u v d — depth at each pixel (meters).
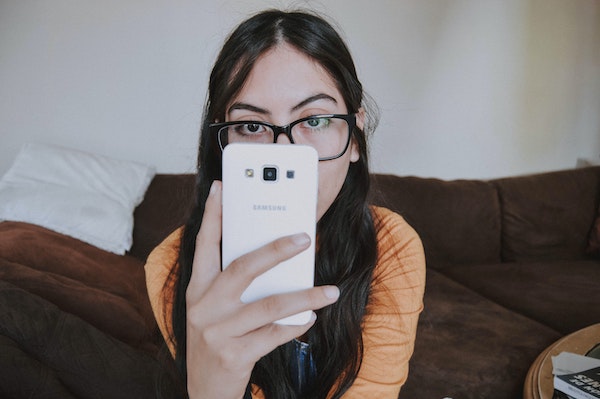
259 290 0.57
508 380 1.47
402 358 0.85
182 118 2.26
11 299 0.94
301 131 0.72
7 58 2.00
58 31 2.03
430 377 1.47
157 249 0.94
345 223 0.86
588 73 2.91
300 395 0.85
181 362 0.82
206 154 0.81
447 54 2.59
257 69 0.69
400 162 2.63
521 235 2.54
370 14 2.42
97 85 2.12
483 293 2.13
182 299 0.81
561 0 2.75
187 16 2.17
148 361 1.00
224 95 0.71
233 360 0.49
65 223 1.68
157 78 2.19
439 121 2.66
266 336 0.50
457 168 2.76
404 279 0.87
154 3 2.12
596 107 2.98
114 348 0.97
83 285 1.33
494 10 2.63
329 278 0.86
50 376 0.84
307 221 0.57
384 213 0.98
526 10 2.69
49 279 1.22
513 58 2.72
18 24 1.98
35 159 1.85
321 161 0.72
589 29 2.85
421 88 2.59
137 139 2.22
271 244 0.48
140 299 1.50
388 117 2.56
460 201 2.44
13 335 0.89
